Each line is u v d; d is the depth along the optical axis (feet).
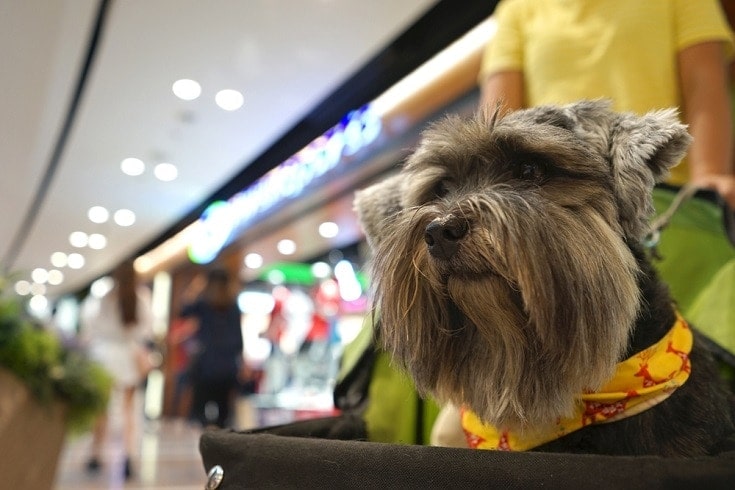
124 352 19.33
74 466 18.16
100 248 48.93
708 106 5.98
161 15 15.61
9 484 7.93
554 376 4.12
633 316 4.09
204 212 34.86
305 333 37.27
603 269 4.08
